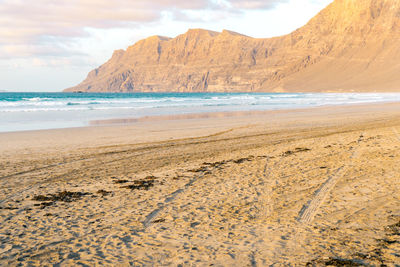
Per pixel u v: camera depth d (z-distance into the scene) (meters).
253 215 6.92
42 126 26.53
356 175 9.66
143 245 5.58
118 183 9.92
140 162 13.02
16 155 14.69
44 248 5.53
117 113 39.81
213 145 16.92
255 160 12.65
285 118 31.78
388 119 27.64
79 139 19.61
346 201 7.50
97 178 10.59
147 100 75.00
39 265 4.93
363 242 5.36
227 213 7.09
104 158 13.94
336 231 5.87
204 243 5.59
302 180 9.52
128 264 4.91
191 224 6.51
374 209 6.87
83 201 8.18
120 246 5.56
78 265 4.91
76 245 5.63
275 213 7.00
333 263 4.68
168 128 24.84
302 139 17.78
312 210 7.07
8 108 47.00
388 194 7.77
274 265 4.72
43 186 9.70
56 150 15.95
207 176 10.45
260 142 17.39
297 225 6.26
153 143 17.95
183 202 7.93
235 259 4.96
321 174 10.05
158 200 8.16
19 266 4.91
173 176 10.64
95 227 6.46
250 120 30.33
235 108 48.97
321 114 36.06
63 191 9.06
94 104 58.47
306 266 4.66
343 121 27.19
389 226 5.95
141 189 9.18
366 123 24.77
